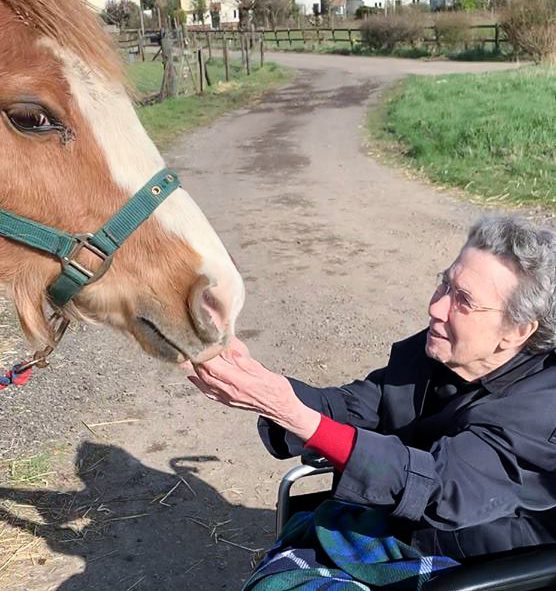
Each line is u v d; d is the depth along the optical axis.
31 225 1.83
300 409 1.70
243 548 2.89
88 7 1.87
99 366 4.29
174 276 1.88
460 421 1.79
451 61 27.11
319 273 5.83
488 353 1.78
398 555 1.78
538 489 1.72
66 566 2.77
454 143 10.13
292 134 13.06
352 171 9.66
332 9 52.62
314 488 3.24
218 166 10.42
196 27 42.25
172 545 2.90
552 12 22.08
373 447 1.64
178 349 1.90
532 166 8.74
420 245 6.45
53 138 1.76
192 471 3.34
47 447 3.46
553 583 1.61
